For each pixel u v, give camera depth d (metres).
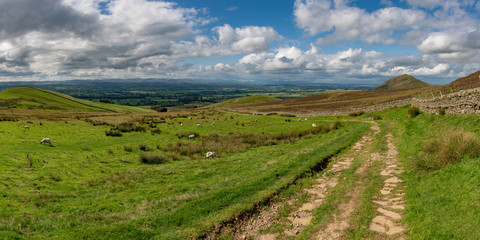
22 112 54.88
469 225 5.80
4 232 6.68
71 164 15.43
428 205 7.52
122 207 9.50
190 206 9.22
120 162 17.55
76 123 39.31
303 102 112.75
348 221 7.89
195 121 51.22
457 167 8.84
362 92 115.50
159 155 19.25
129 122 45.00
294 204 9.82
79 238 6.96
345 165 14.88
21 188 10.32
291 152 19.06
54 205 9.26
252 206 9.27
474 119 14.90
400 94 74.69
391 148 17.31
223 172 14.55
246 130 39.59
